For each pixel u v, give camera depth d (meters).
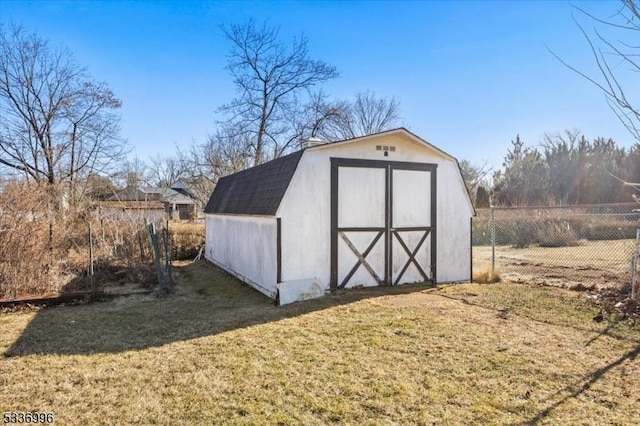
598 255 12.62
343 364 4.14
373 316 5.95
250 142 24.05
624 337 4.89
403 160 8.39
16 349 4.69
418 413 3.15
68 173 17.55
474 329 5.27
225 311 6.50
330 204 7.73
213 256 12.92
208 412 3.20
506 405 3.27
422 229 8.59
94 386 3.68
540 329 5.25
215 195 13.55
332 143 7.70
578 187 22.94
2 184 7.61
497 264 11.41
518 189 24.41
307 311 6.34
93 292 7.34
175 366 4.13
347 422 3.03
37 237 7.57
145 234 10.35
